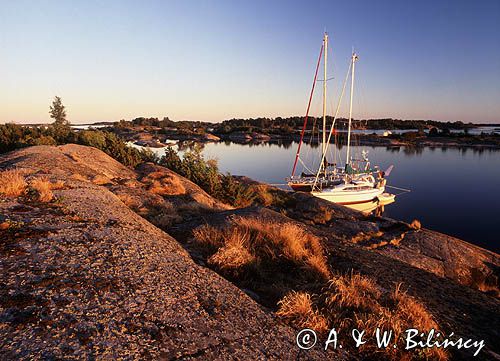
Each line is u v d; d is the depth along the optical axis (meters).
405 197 31.97
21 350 2.49
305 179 32.44
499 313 5.35
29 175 9.30
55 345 2.62
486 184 38.53
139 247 5.05
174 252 5.35
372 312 4.31
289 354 3.32
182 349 2.96
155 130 146.00
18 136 24.61
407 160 63.62
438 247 12.91
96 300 3.37
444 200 30.50
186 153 22.86
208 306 3.85
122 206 7.77
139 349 2.80
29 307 3.01
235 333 3.45
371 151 83.94
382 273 6.22
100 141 23.17
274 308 4.41
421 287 5.91
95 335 2.84
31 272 3.62
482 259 12.43
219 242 6.48
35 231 4.80
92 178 12.30
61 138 26.80
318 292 4.93
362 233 14.15
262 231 7.32
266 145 106.69
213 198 16.27
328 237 8.91
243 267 5.51
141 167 19.95
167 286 4.04
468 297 5.92
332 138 122.06
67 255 4.22
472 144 102.12
